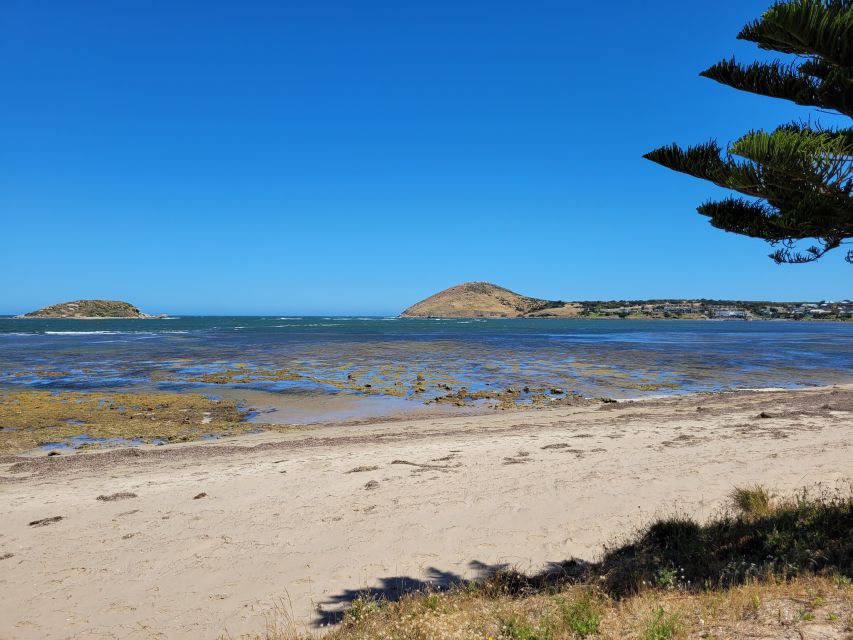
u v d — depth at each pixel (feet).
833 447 39.75
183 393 88.79
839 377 108.99
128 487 36.40
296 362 138.92
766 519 23.24
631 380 104.12
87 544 26.40
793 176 17.13
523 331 368.89
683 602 15.98
